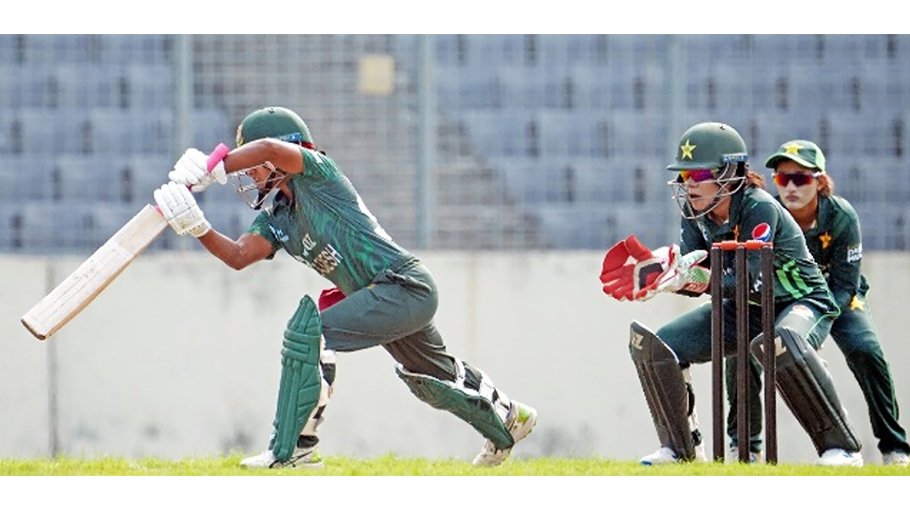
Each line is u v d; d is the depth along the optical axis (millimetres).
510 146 53812
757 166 53938
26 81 53250
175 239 51281
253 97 52688
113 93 53219
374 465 30547
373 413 44688
